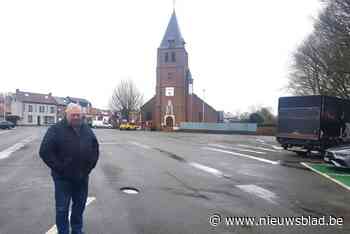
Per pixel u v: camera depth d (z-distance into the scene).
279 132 17.33
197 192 7.73
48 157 4.25
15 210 5.91
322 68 30.20
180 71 61.00
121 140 25.73
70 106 4.38
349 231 5.23
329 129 15.85
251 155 16.52
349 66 21.94
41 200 6.63
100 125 72.06
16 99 83.69
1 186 7.96
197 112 67.62
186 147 20.39
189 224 5.34
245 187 8.51
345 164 11.44
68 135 4.33
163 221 5.46
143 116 69.12
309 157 16.36
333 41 23.31
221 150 18.86
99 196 7.07
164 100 61.41
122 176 9.60
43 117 88.75
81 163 4.36
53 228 4.98
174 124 60.56
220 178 9.72
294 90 39.84
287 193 7.93
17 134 31.78
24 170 10.32
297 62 37.72
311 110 15.94
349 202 7.12
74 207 4.53
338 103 16.31
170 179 9.31
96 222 5.32
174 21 62.66
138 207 6.28
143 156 14.78
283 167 12.52
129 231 4.94
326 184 9.23
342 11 21.92
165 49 61.72
